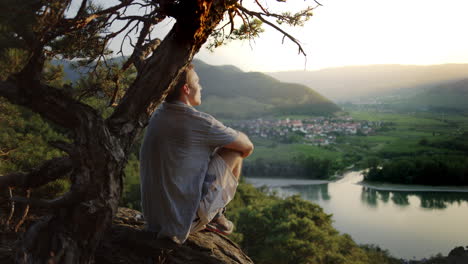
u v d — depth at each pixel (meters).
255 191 60.50
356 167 147.50
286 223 29.97
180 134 2.25
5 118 4.32
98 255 2.30
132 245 2.36
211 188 2.33
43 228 2.07
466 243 60.84
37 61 2.08
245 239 31.95
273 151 176.62
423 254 56.75
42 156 4.55
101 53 3.26
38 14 2.71
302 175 131.50
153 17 2.77
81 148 1.99
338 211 83.44
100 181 2.01
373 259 47.44
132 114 2.15
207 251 2.41
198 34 2.06
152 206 2.35
